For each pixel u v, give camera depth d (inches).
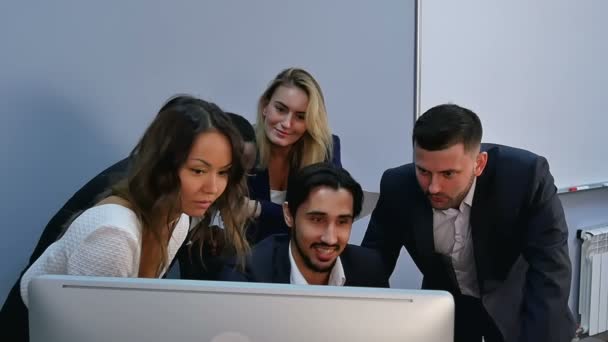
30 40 71.5
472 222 57.2
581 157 123.7
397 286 105.7
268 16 87.3
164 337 28.0
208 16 82.7
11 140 71.9
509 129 112.6
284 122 72.2
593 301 124.4
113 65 77.0
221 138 38.9
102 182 57.7
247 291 28.1
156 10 78.9
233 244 49.4
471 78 106.5
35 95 72.6
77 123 75.6
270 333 28.0
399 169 61.6
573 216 124.0
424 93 101.7
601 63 124.0
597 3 121.5
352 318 28.2
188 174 38.8
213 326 28.0
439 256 60.1
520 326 55.3
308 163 74.4
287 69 80.8
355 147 97.4
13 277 74.0
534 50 113.6
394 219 61.4
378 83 97.9
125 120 78.7
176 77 81.4
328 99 93.7
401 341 28.3
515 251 59.2
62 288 28.5
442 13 101.7
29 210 74.1
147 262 43.0
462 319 64.1
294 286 28.4
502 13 108.4
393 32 98.0
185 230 50.4
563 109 119.4
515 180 56.0
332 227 48.1
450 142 47.4
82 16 74.3
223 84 85.0
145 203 40.1
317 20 91.3
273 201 75.9
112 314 28.2
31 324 29.1
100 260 37.3
